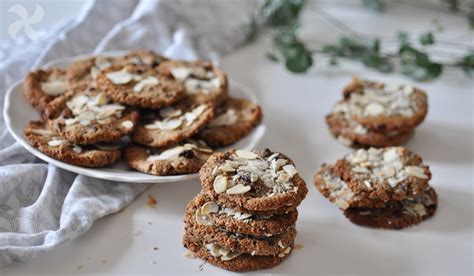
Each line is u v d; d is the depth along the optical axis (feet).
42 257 1.75
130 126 1.96
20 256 1.71
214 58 2.52
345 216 1.91
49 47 2.41
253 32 2.74
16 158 2.02
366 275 1.76
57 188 1.93
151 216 1.89
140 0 2.65
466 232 1.89
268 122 2.27
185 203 1.93
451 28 2.93
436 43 2.80
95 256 1.77
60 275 1.71
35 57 2.42
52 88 2.11
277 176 1.76
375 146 2.13
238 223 1.69
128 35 2.52
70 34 2.48
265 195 1.71
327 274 1.76
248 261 1.74
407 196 1.87
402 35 2.59
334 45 2.76
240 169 1.77
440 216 1.93
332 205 1.94
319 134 2.22
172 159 1.91
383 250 1.83
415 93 2.22
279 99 2.39
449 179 2.06
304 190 1.74
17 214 1.86
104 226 1.85
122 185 1.94
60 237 1.76
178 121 2.01
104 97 2.04
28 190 1.94
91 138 1.92
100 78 2.06
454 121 2.32
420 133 2.25
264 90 2.43
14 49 2.48
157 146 1.95
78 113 1.99
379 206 1.87
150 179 1.88
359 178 1.89
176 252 1.79
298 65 2.53
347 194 1.88
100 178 1.94
